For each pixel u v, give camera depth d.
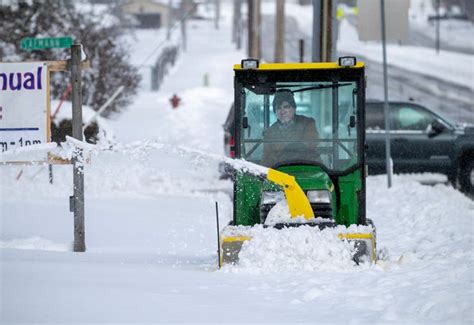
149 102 100.44
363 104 24.36
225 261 22.69
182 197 44.03
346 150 24.36
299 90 24.45
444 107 94.62
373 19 45.91
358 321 16.02
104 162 27.55
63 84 64.94
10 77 27.36
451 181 48.78
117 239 29.89
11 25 67.62
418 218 35.03
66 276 21.11
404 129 49.19
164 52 150.12
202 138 74.31
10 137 27.41
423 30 191.62
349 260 22.30
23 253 25.44
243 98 24.53
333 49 47.03
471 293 18.16
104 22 77.62
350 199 24.41
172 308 17.44
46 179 47.66
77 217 26.84
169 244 28.92
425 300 17.56
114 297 18.48
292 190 22.98
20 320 16.08
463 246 27.44
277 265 22.33
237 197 24.34
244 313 17.00
